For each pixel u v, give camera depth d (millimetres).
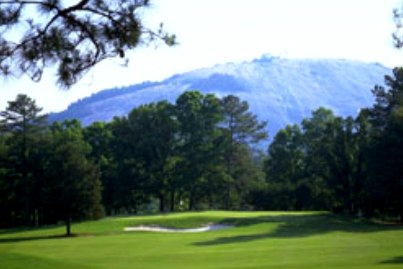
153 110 94062
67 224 56312
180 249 36750
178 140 94812
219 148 95125
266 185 97250
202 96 95062
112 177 90688
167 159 92938
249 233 50469
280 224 58406
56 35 9875
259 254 32531
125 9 9977
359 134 75375
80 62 10133
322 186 87000
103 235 51875
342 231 51844
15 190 76938
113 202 92062
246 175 105812
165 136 92750
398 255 30391
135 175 92062
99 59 10219
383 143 67375
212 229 57375
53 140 75375
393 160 66562
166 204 104188
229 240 43188
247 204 102750
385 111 73688
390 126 67938
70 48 10102
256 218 62844
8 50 9695
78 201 56469
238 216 64625
